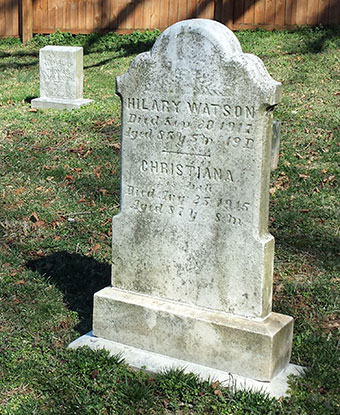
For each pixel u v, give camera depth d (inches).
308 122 233.3
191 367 119.7
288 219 172.6
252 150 114.4
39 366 122.3
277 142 118.3
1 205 180.9
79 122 245.0
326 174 195.3
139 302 124.3
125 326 125.5
